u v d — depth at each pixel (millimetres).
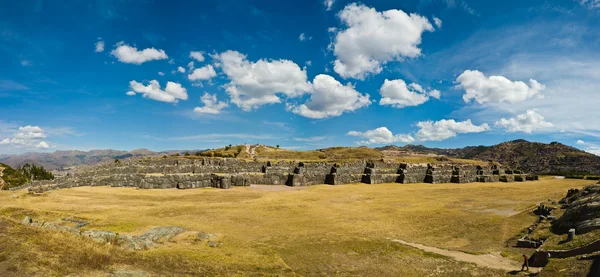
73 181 65938
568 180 115562
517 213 53188
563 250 28453
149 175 74438
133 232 35531
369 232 42812
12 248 19750
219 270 26016
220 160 97688
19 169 138125
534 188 88688
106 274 19594
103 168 75000
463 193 79438
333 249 35938
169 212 49312
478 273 28953
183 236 36281
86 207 48344
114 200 55906
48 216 39469
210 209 52969
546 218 43156
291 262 31750
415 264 31703
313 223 46906
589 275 21922
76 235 27625
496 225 45844
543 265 29188
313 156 168875
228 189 76938
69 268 19031
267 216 50250
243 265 28484
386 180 102188
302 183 90562
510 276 27641
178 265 25422
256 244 36406
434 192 81188
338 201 65688
